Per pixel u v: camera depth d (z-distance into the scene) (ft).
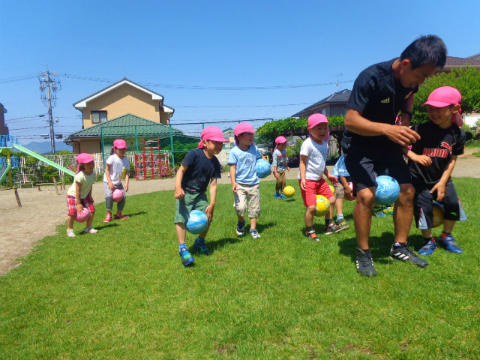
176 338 9.32
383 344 8.40
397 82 11.78
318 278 12.51
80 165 21.65
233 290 11.97
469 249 14.30
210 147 16.05
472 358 7.70
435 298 10.30
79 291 12.84
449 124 13.97
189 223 15.08
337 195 20.25
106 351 8.95
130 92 122.93
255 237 18.63
